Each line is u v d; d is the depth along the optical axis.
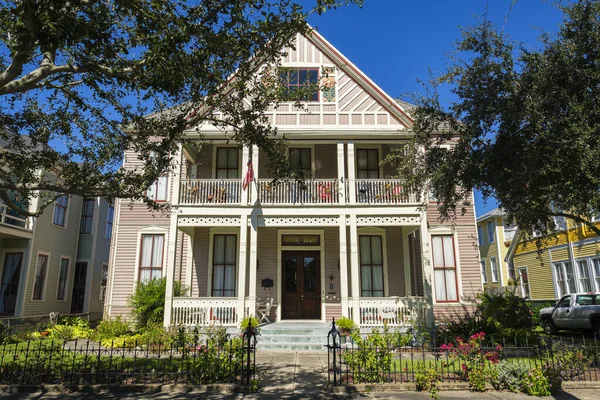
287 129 14.44
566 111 8.22
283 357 10.84
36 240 18.55
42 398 6.95
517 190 8.64
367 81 14.92
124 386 7.34
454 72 9.66
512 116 8.44
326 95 14.87
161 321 13.70
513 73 8.96
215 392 7.27
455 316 15.17
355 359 7.86
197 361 7.97
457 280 15.50
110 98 8.26
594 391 7.23
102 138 8.88
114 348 11.55
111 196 7.67
